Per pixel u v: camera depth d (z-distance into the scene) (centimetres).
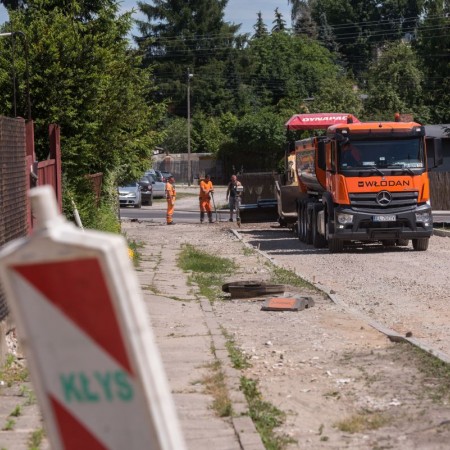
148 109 3628
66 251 458
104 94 2936
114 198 3859
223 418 1086
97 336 468
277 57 14975
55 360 473
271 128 11850
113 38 3181
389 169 3516
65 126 2836
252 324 1833
